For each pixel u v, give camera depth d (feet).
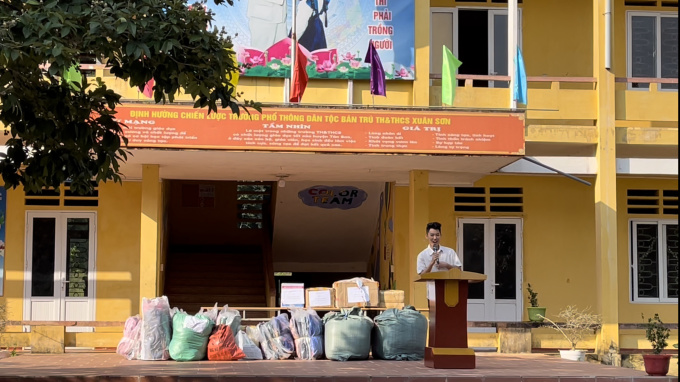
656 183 58.44
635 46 58.18
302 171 52.70
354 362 39.29
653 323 48.75
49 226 55.83
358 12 47.80
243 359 40.42
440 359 35.37
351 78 47.65
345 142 45.16
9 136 45.62
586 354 48.70
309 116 45.11
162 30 25.64
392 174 53.88
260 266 67.46
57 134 28.14
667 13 58.39
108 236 56.03
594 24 51.08
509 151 45.88
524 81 47.29
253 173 53.83
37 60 26.23
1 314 49.32
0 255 55.21
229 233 72.54
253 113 44.80
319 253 68.13
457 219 57.62
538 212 57.98
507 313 57.26
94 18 25.04
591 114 50.62
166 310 40.65
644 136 50.75
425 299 50.47
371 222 63.57
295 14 45.16
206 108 44.55
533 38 57.72
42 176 29.22
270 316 58.54
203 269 66.08
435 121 45.65
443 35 57.00
